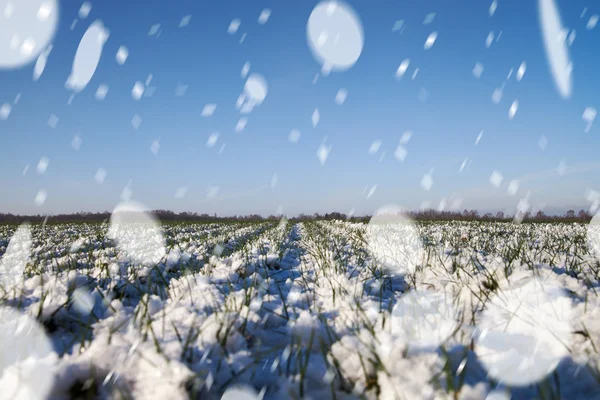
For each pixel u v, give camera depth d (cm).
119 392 151
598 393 149
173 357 172
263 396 158
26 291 286
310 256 589
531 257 441
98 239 842
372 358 171
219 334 196
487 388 150
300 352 172
